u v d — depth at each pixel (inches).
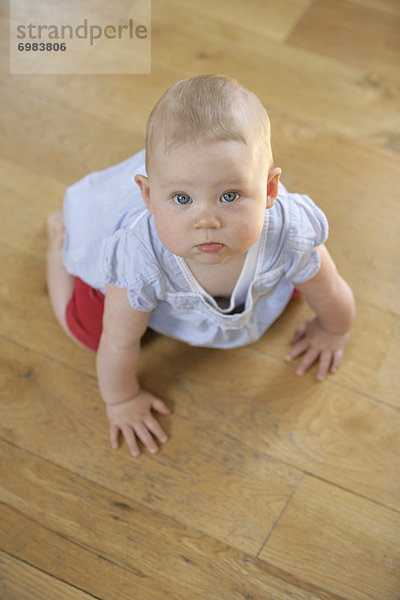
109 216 34.9
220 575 36.4
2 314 45.2
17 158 51.4
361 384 42.4
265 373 43.1
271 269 33.0
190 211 25.8
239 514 38.3
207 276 32.2
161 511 38.5
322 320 41.3
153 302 33.2
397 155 51.4
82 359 43.6
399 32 57.9
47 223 48.5
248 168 25.2
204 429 41.2
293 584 36.0
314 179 50.1
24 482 39.4
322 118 53.2
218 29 58.1
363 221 48.3
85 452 40.5
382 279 46.0
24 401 42.1
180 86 26.1
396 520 37.8
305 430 41.0
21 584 36.1
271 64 56.1
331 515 38.1
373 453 40.0
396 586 35.8
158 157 25.6
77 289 40.3
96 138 52.4
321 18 58.7
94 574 36.5
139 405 40.9
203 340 38.3
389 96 54.4
